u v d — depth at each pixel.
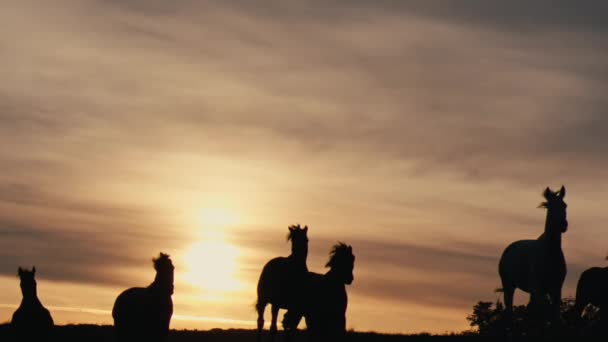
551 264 30.55
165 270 26.94
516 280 32.28
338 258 27.72
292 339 28.77
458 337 33.16
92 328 36.38
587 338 30.48
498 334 32.56
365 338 33.56
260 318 29.88
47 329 28.25
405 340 33.06
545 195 31.09
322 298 27.59
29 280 28.33
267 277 29.59
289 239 29.36
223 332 36.53
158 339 26.70
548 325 31.05
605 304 30.73
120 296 27.31
